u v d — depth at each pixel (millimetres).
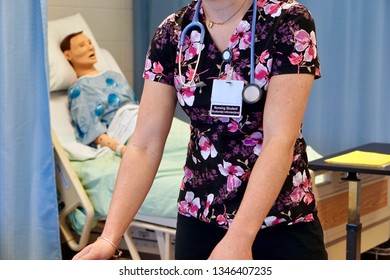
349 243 2520
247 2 1480
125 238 3148
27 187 3020
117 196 1557
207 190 1559
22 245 3025
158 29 1598
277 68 1434
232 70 1479
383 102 3398
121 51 4461
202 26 1524
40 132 2992
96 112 3523
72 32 3805
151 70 1597
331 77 3514
